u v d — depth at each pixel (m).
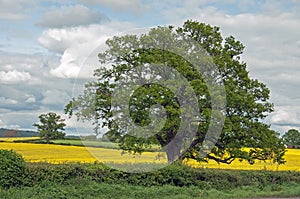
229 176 23.34
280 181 25.42
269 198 20.30
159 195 19.61
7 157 18.25
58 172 19.11
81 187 18.80
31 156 34.41
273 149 27.89
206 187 21.91
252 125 27.84
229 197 20.34
